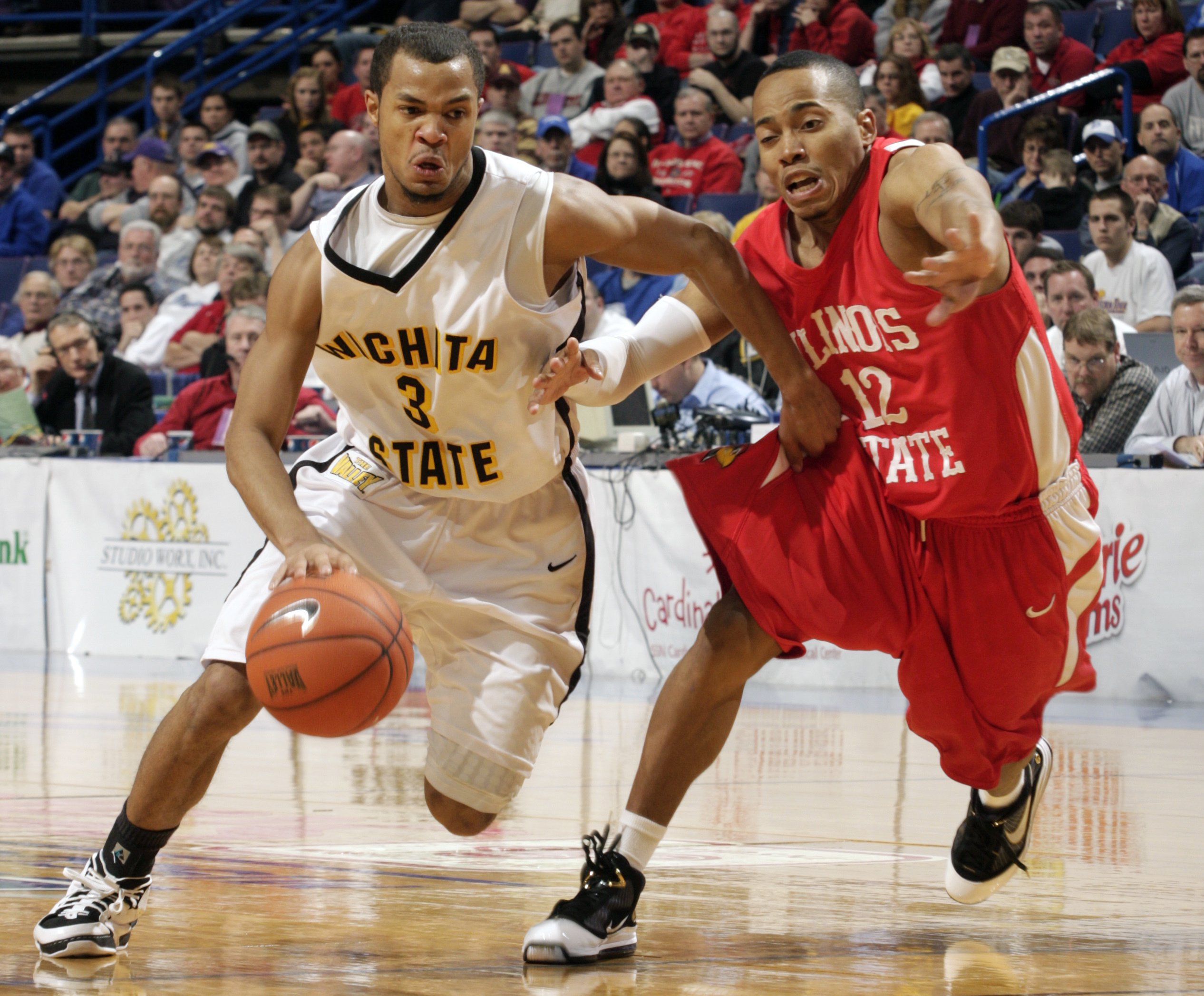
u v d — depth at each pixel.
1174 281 24.05
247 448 6.54
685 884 8.18
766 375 23.86
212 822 10.05
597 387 7.39
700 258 6.96
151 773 6.44
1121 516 18.91
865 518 7.31
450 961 6.29
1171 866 8.83
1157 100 28.25
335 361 6.97
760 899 7.80
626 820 6.91
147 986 5.74
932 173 6.59
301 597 6.06
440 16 38.41
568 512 7.46
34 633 24.91
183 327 29.62
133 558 24.00
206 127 36.56
